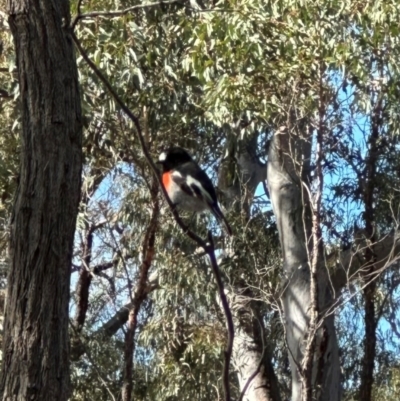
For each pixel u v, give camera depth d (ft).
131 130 28.78
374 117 33.37
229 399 15.20
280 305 31.42
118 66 27.78
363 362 38.17
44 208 15.55
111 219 35.35
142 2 28.27
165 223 34.58
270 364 39.50
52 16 16.16
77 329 38.78
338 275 34.06
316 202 23.95
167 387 39.50
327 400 33.99
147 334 38.70
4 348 15.25
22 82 16.05
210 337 38.27
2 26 29.66
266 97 27.14
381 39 28.25
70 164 15.90
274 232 37.58
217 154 34.78
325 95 24.34
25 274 15.37
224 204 37.88
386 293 38.52
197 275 36.17
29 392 14.99
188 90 29.89
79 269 40.01
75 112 16.14
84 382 38.40
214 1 29.66
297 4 27.37
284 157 30.01
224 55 27.55
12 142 31.89
